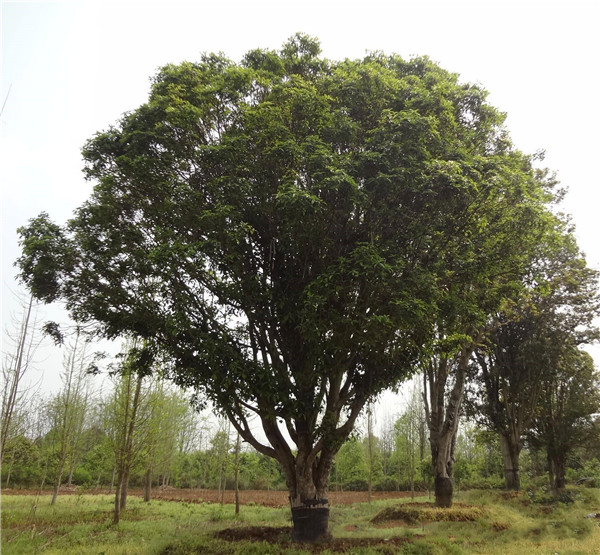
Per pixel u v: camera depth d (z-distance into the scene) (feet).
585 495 76.18
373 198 34.12
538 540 43.80
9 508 61.62
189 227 35.96
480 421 93.40
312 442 40.42
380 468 141.69
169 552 35.58
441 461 65.16
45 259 35.68
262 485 138.62
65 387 69.21
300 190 30.60
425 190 32.40
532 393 85.97
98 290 38.09
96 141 37.70
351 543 39.22
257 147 35.42
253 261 39.47
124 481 62.75
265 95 37.91
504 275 47.83
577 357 86.58
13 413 46.39
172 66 39.68
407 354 40.40
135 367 40.91
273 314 37.96
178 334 35.27
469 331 63.16
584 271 77.30
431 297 33.96
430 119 32.99
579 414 85.61
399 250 35.47
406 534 43.11
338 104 36.40
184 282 36.88
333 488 133.80
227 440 77.51
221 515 64.08
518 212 38.65
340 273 32.68
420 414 105.81
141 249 36.73
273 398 34.96
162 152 36.04
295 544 37.73
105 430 65.36
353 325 33.65
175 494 111.04
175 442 90.17
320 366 35.99
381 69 36.94
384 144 32.81
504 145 43.91
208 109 36.19
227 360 34.32
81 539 41.83
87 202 38.50
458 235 39.34
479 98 41.37
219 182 33.45
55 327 39.04
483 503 72.18
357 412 42.68
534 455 128.36
